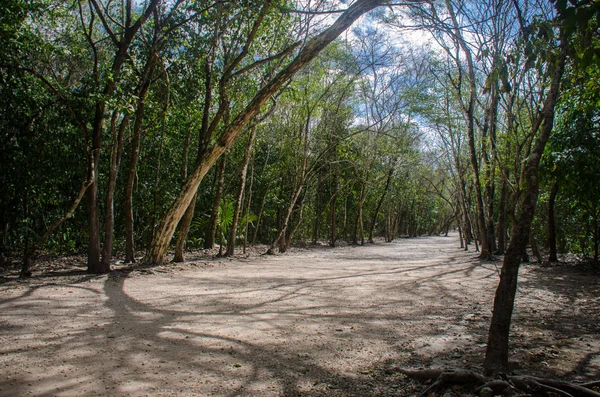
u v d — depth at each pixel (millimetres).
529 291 10344
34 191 12945
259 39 16281
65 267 13781
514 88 12406
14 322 6520
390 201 43969
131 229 15000
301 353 5234
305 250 26938
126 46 11695
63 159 12609
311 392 4074
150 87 14883
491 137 15016
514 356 5055
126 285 10391
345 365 4836
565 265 15906
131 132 17109
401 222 62375
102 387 4078
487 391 3760
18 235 13125
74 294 8961
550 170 13445
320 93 23234
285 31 16078
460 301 8984
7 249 14750
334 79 22375
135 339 5703
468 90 20969
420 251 28609
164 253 14352
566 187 13781
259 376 4453
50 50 11484
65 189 14375
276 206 29625
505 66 5270
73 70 13008
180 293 9438
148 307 7852
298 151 23359
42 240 11305
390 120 27656
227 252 18953
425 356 5164
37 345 5375
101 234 17469
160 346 5406
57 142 12484
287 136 23281
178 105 15258
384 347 5547
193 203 15664
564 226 20938
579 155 12641
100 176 16656
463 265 17281
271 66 16609
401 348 5516
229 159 23984
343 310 7918
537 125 11094
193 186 13617
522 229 4297
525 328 6609
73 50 12273
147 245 20906
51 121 11828
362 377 4473
